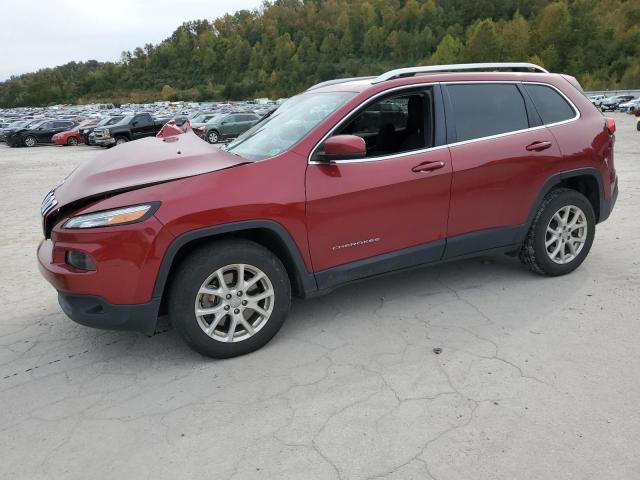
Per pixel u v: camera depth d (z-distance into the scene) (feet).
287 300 11.35
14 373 11.02
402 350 11.14
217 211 10.22
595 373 9.97
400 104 12.55
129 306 10.07
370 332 12.02
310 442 8.34
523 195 13.55
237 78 616.80
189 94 579.07
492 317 12.51
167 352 11.59
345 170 11.45
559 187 14.66
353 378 10.13
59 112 316.19
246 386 10.03
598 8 481.05
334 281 11.78
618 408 8.89
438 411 8.98
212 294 10.57
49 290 16.12
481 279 14.90
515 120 13.57
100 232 9.76
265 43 652.48
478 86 13.24
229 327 10.94
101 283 9.90
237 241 10.75
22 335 12.87
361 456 7.98
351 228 11.59
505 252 14.11
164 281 10.14
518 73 14.07
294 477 7.60
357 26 621.72
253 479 7.59
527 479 7.40
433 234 12.61
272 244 11.54
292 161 11.10
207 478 7.66
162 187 10.24
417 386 9.76
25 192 37.68
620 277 14.71
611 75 372.79
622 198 25.82
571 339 11.30
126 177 10.61
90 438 8.72
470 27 547.49
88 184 10.67
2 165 59.57
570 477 7.41
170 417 9.18
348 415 8.98
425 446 8.14
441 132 12.54
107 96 608.19
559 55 414.21
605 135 14.85
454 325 12.19
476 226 13.14
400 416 8.89
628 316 12.29
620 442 8.06
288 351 11.31
